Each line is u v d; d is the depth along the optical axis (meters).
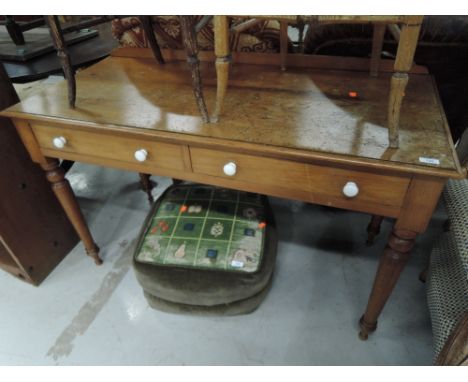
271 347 1.02
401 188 0.65
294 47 1.22
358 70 1.00
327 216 1.48
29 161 1.15
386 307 1.10
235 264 0.98
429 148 0.65
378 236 1.37
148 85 0.99
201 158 0.79
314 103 0.84
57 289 1.23
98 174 1.80
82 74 1.08
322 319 1.08
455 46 0.92
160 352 1.02
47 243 1.26
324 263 1.27
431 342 1.01
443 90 1.03
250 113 0.81
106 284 1.23
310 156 0.65
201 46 1.12
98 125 0.80
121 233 1.44
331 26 1.01
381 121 0.74
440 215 1.42
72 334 1.08
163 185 1.70
